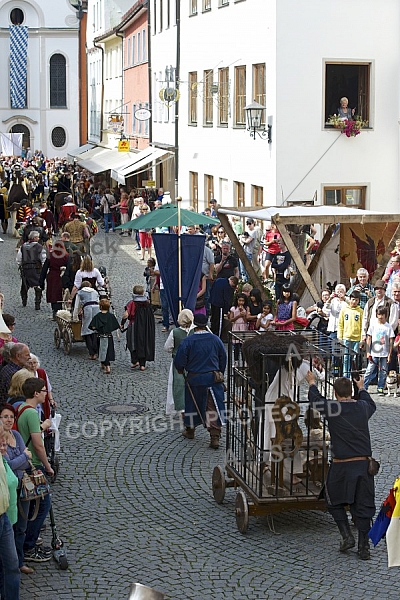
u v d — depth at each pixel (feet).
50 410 45.14
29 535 36.68
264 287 82.84
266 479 40.27
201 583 34.96
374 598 33.71
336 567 36.40
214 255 97.14
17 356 42.01
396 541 34.58
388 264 76.38
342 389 38.04
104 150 221.05
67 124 313.12
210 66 136.15
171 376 55.16
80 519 41.34
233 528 40.47
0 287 109.29
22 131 312.29
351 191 111.34
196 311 78.89
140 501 43.70
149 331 70.08
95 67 259.80
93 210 169.58
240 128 122.31
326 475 39.68
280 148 109.19
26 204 150.30
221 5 129.39
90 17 271.90
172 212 73.87
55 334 78.48
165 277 73.87
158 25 171.94
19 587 32.81
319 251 82.48
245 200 121.39
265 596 33.91
